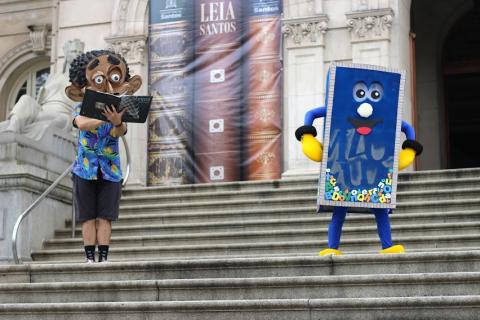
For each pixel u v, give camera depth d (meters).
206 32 18.69
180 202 15.54
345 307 7.68
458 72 23.48
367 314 7.62
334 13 17.97
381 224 9.63
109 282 8.78
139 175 18.62
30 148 14.09
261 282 8.32
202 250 12.78
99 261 9.83
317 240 12.66
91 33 19.64
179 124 18.59
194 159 18.38
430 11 22.89
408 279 7.94
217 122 18.34
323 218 13.38
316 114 9.88
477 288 7.77
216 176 18.17
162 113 18.73
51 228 14.33
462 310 7.40
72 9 19.89
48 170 14.42
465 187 14.02
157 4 19.11
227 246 12.66
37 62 24.48
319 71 17.81
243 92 18.27
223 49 18.53
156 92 18.86
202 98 18.53
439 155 22.22
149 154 18.69
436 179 14.52
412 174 14.68
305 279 8.20
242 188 15.79
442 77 23.30
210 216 14.36
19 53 24.38
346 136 9.63
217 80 18.48
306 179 15.56
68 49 16.97
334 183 9.52
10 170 13.64
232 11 18.56
